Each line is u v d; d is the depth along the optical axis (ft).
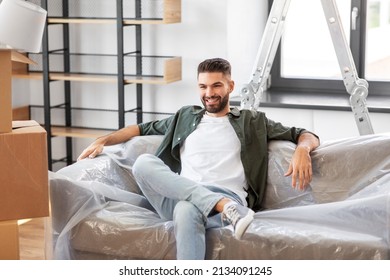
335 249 9.33
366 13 16.48
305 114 15.43
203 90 11.46
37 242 13.97
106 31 17.12
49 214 10.09
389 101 15.65
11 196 9.77
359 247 9.25
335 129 15.26
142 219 10.39
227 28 15.99
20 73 17.21
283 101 15.66
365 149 10.96
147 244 10.05
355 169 10.93
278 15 13.57
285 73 17.38
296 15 17.08
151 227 10.13
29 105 18.01
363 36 16.55
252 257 9.66
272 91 17.12
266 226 9.87
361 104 13.20
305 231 9.62
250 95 13.82
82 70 17.48
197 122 11.60
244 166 11.24
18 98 17.71
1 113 9.68
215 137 11.43
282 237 9.57
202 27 16.22
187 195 10.09
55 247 10.54
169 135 11.73
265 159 11.34
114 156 11.71
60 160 17.67
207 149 11.36
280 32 13.78
